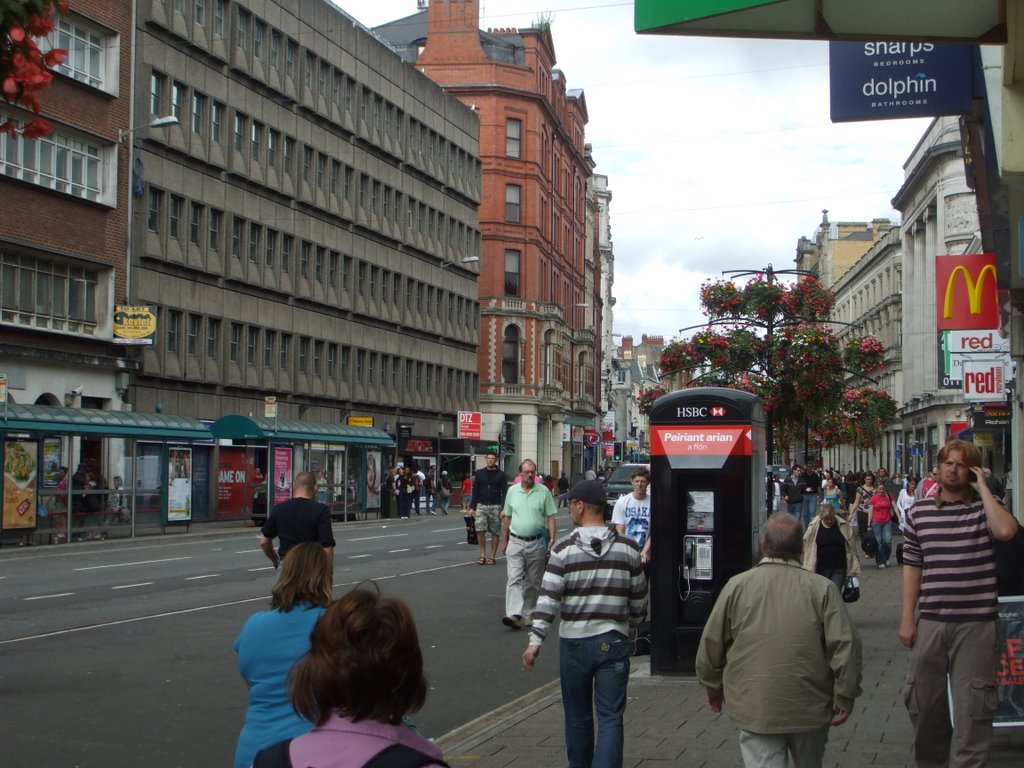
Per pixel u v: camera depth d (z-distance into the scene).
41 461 31.42
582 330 99.75
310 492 11.52
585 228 103.50
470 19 79.62
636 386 172.38
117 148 41.16
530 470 16.59
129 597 19.56
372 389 62.38
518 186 80.31
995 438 37.50
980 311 16.89
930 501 7.73
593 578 7.68
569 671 7.73
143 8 42.69
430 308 69.56
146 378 43.31
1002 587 8.68
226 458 40.94
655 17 6.91
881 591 21.73
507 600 16.53
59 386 38.56
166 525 36.25
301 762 3.08
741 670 6.10
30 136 8.30
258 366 51.16
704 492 12.85
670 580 12.88
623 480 38.31
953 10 7.01
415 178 67.25
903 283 73.19
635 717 10.60
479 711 11.38
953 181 59.25
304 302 55.09
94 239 40.09
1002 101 8.38
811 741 6.08
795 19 6.99
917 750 7.85
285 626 5.10
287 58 53.25
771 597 6.12
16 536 30.52
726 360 29.30
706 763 8.73
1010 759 8.69
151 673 12.64
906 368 73.06
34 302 37.75
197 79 46.22
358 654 3.19
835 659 6.00
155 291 43.66
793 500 33.25
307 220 55.25
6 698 11.22
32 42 8.06
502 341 79.06
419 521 51.72
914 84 11.30
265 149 51.34
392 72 64.06
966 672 7.48
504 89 78.94
